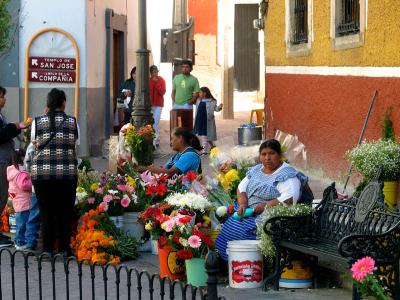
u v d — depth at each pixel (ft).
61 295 31.07
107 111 75.61
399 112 40.32
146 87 50.01
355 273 22.06
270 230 30.40
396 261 26.63
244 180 33.06
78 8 69.15
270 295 30.07
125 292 31.17
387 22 41.37
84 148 69.82
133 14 87.15
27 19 68.49
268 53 61.62
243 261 30.89
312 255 29.35
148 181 38.09
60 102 36.60
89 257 35.63
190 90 71.00
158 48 97.55
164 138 81.92
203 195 34.58
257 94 109.81
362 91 44.52
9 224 42.68
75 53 69.26
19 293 31.50
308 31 52.95
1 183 39.55
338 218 30.19
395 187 36.40
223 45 96.68
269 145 32.32
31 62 68.69
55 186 36.01
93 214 36.78
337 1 48.24
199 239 31.19
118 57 82.07
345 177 46.73
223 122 93.35
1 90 39.01
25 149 40.57
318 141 51.39
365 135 44.14
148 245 38.01
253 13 109.09
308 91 52.90
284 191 32.04
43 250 36.65
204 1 102.78
